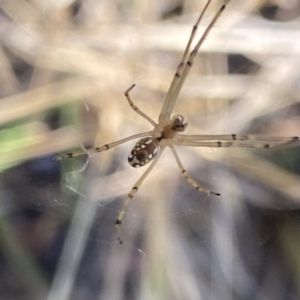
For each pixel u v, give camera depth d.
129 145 0.12
